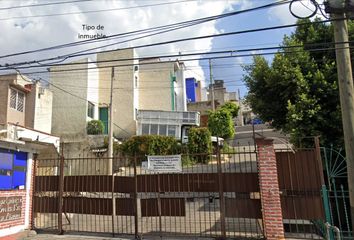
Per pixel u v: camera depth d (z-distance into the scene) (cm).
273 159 1002
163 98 3934
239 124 5700
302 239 979
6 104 2464
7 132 1438
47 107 2883
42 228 1207
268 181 990
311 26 1281
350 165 762
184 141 3178
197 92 5778
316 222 1055
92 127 3350
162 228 1180
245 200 1018
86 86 3469
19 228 1148
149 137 2892
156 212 1080
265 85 1302
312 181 983
